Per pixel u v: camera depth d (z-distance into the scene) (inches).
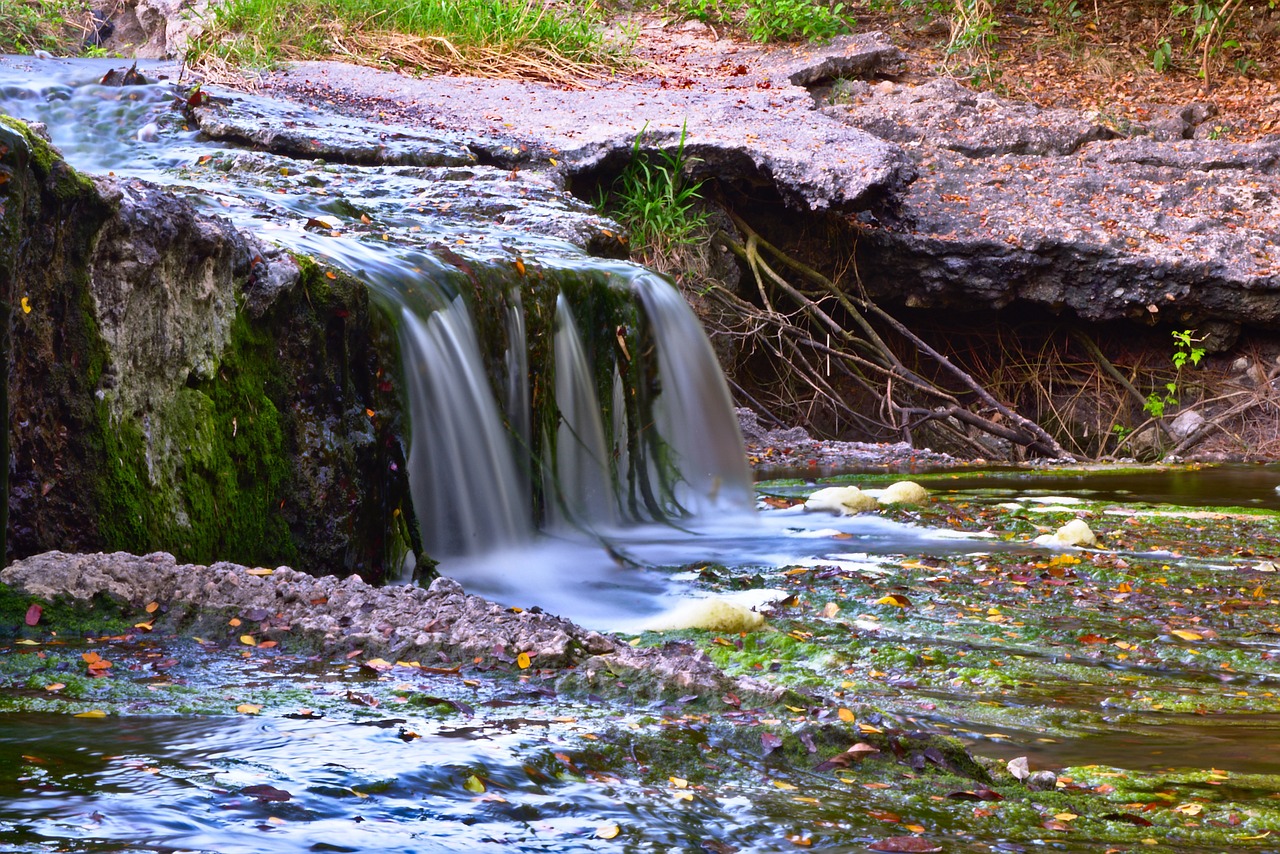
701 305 518.0
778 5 678.5
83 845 80.0
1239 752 129.6
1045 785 116.7
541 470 282.8
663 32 704.4
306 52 571.8
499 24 613.0
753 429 492.1
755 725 122.5
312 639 146.6
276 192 352.5
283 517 216.4
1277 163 613.0
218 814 87.7
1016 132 621.9
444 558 247.4
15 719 110.4
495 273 279.7
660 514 317.7
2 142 153.6
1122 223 569.9
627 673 135.8
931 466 450.0
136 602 152.2
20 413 165.0
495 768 103.7
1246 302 554.6
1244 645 183.8
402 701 124.3
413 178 402.0
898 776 115.0
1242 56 721.0
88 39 750.5
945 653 175.6
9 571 151.0
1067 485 392.5
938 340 611.8
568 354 302.0
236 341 209.5
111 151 398.9
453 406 254.5
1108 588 224.2
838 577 232.5
